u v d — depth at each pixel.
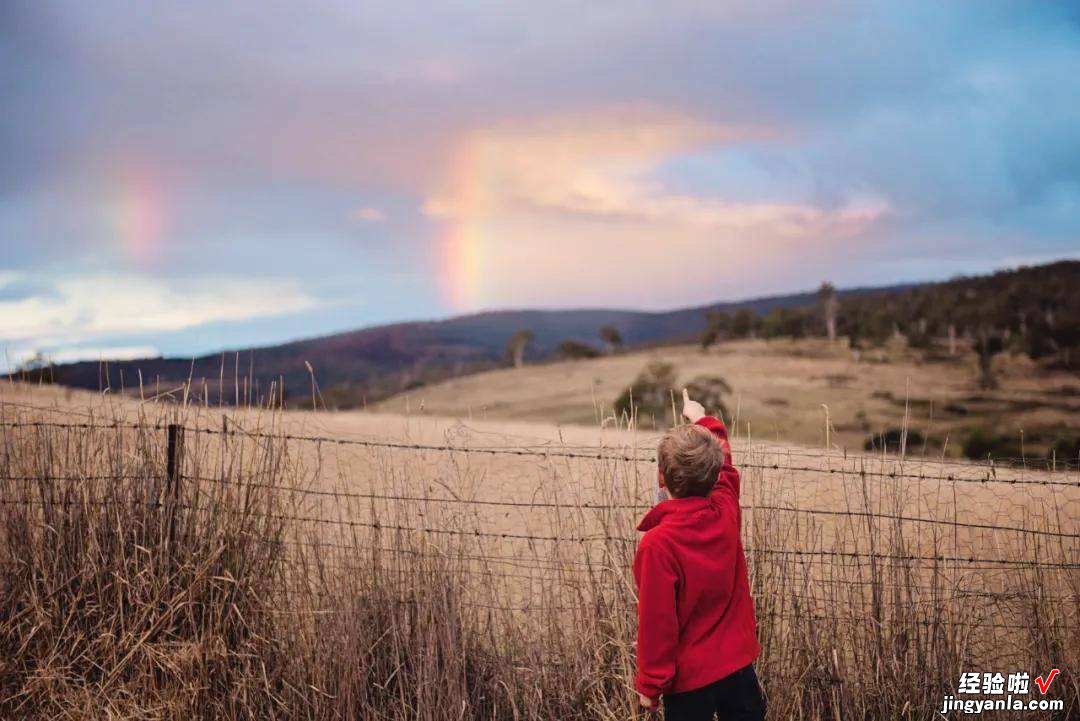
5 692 3.61
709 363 98.88
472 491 4.11
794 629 3.64
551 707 3.62
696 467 2.82
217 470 3.87
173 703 3.48
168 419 3.89
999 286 133.50
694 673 2.77
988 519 4.29
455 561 3.79
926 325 118.94
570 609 3.74
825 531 4.06
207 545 3.79
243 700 3.52
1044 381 81.31
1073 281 124.44
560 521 3.88
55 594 3.76
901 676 3.62
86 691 3.54
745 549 3.74
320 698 3.57
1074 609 3.77
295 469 3.92
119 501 3.85
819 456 3.95
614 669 3.62
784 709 3.57
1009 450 34.31
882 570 3.72
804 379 82.31
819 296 127.94
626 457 3.80
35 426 3.89
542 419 61.06
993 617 3.80
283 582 3.74
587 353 138.00
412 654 3.66
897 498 3.79
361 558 3.77
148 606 3.62
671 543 2.77
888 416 57.50
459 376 123.38
